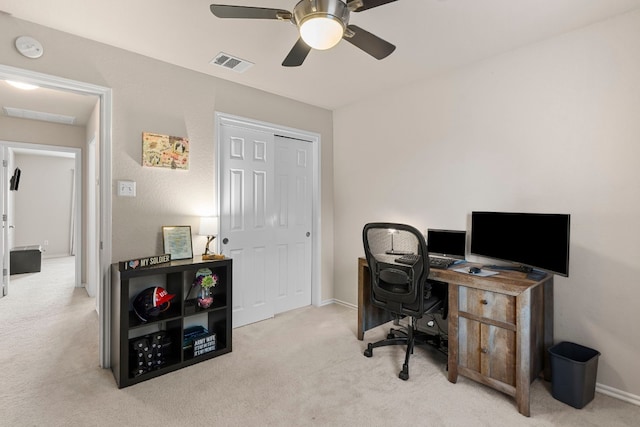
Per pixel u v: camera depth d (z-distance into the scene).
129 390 2.08
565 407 1.93
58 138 4.37
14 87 3.00
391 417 1.84
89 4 1.89
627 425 1.77
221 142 3.05
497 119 2.56
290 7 1.94
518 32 2.21
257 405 1.94
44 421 1.77
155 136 2.59
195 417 1.83
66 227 7.34
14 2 1.87
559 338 2.26
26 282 4.91
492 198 2.60
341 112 3.86
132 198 2.49
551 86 2.29
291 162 3.69
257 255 3.35
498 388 1.99
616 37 2.02
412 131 3.14
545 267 2.05
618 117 2.02
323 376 2.28
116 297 2.23
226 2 1.88
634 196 1.98
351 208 3.77
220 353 2.57
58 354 2.57
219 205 3.00
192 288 2.57
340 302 3.91
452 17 2.03
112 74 2.39
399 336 2.93
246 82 3.08
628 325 2.00
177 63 2.68
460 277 2.16
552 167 2.29
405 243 2.31
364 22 2.09
